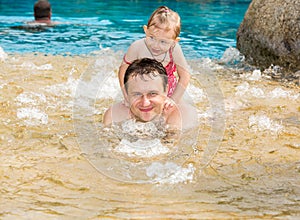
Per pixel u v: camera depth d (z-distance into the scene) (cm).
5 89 370
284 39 432
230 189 264
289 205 253
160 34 316
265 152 297
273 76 423
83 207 250
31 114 331
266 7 456
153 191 261
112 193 259
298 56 425
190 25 626
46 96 361
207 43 524
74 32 574
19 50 482
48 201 253
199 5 807
